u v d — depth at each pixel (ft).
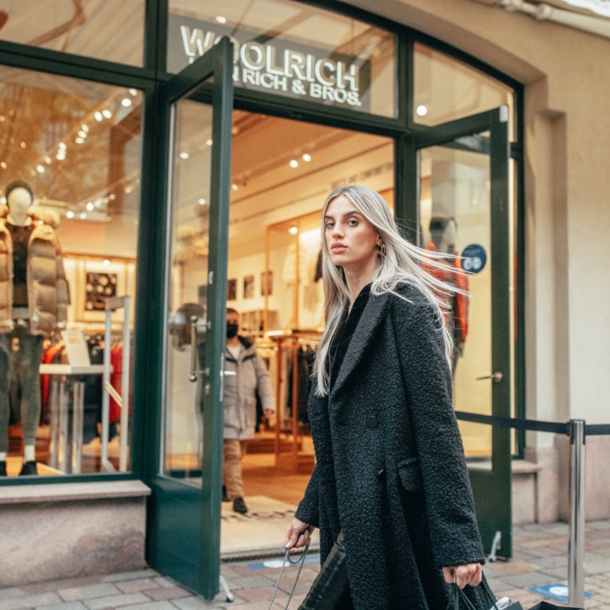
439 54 18.95
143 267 14.78
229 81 12.32
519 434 19.48
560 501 19.25
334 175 25.95
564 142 19.72
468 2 18.33
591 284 19.76
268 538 15.75
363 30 17.79
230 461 18.99
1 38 13.80
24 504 12.79
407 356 5.22
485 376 15.76
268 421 34.19
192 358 12.97
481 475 15.62
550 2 18.92
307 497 6.10
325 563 5.41
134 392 14.47
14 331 14.61
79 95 14.99
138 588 12.53
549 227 19.75
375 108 17.83
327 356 5.89
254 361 20.20
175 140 14.42
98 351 14.93
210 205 12.55
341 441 5.37
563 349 19.47
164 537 13.39
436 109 18.74
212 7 15.72
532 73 19.52
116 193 15.28
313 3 17.06
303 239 29.48
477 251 16.43
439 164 17.34
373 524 5.10
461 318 16.70
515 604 5.69
